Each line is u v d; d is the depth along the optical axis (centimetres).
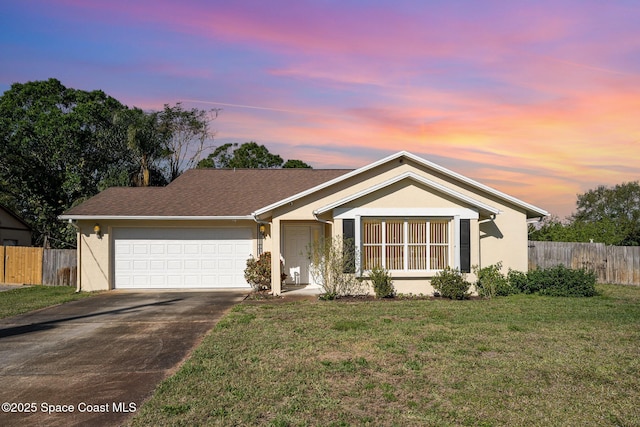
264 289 1733
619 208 5162
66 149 3462
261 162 4816
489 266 1617
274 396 632
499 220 1691
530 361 787
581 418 570
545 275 1616
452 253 1584
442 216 1584
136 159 3725
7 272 2277
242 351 851
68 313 1314
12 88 3688
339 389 662
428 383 684
